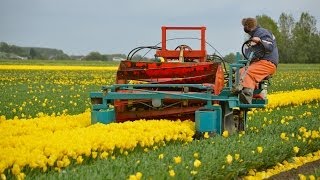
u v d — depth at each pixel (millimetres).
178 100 14289
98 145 10953
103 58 151125
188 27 15781
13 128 12953
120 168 9047
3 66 76062
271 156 11141
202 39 15711
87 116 16141
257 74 14484
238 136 12859
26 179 8516
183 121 14031
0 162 8789
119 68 14641
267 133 13789
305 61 152875
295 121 16328
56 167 9570
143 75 14602
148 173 8609
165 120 13719
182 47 15805
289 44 153500
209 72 14180
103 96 13953
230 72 14273
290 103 26078
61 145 10219
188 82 14445
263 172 10102
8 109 20359
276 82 44906
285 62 153750
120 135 11594
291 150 11852
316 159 12062
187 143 12070
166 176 8492
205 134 12523
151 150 11516
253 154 10680
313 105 24500
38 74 56250
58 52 176500
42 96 26719
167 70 14406
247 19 14750
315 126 14898
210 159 9844
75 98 26312
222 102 14266
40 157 9383
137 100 14188
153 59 16047
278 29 153750
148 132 12219
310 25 153250
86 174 8398
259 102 15062
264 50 14523
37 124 14133
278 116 19406
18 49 183625
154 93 13617
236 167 9977
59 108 21375
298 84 41906
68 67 78312
